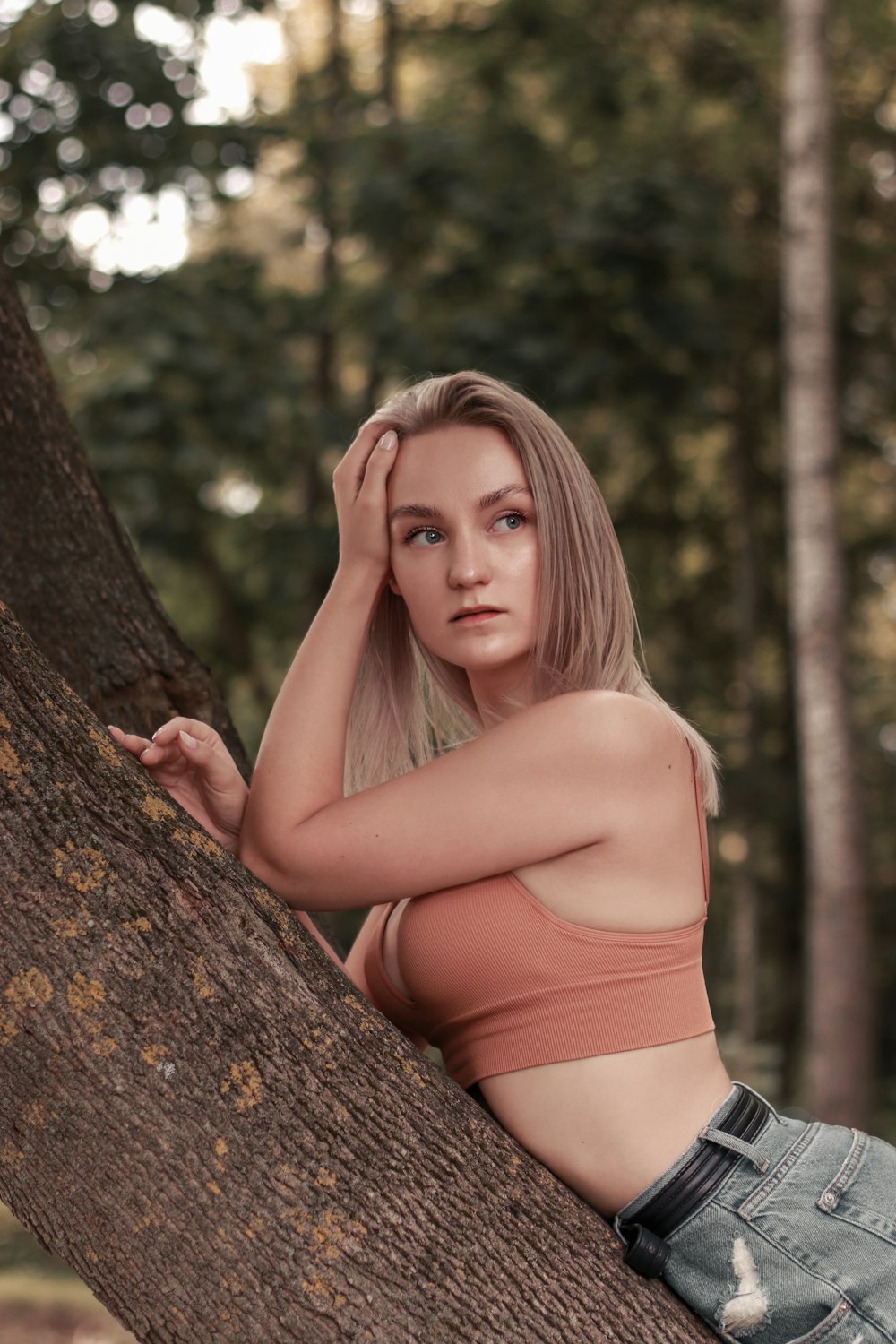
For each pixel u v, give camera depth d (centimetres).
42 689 144
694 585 1688
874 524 1606
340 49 1307
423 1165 142
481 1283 140
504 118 1185
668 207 1065
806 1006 1627
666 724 168
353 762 199
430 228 1102
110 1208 132
